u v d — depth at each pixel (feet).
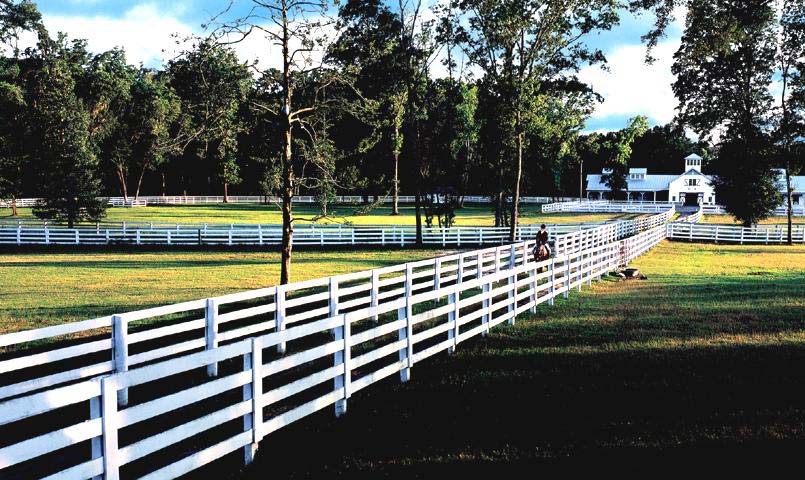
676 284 71.67
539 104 117.80
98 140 250.16
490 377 33.17
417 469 22.29
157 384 33.09
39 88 159.33
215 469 22.62
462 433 25.53
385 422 27.04
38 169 157.17
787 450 23.29
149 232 130.72
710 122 160.04
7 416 15.07
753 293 62.03
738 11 58.44
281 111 69.92
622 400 29.01
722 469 21.80
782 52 138.10
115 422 17.62
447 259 53.06
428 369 35.22
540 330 44.80
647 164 406.21
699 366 34.47
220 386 21.06
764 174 162.61
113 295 67.10
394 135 160.25
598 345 39.70
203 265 100.01
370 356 29.81
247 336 43.73
